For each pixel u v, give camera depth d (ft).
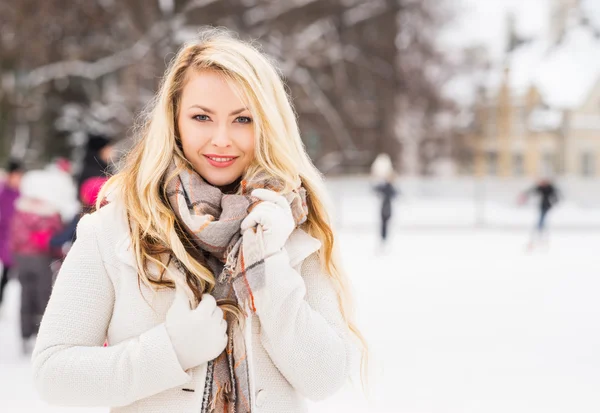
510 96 173.47
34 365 4.94
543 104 175.63
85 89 108.58
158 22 96.89
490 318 25.35
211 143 5.31
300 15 109.91
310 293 5.65
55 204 19.42
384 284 34.27
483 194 97.09
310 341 5.10
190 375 4.99
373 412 14.73
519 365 18.75
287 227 5.08
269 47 103.35
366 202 89.04
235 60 5.28
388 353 19.90
